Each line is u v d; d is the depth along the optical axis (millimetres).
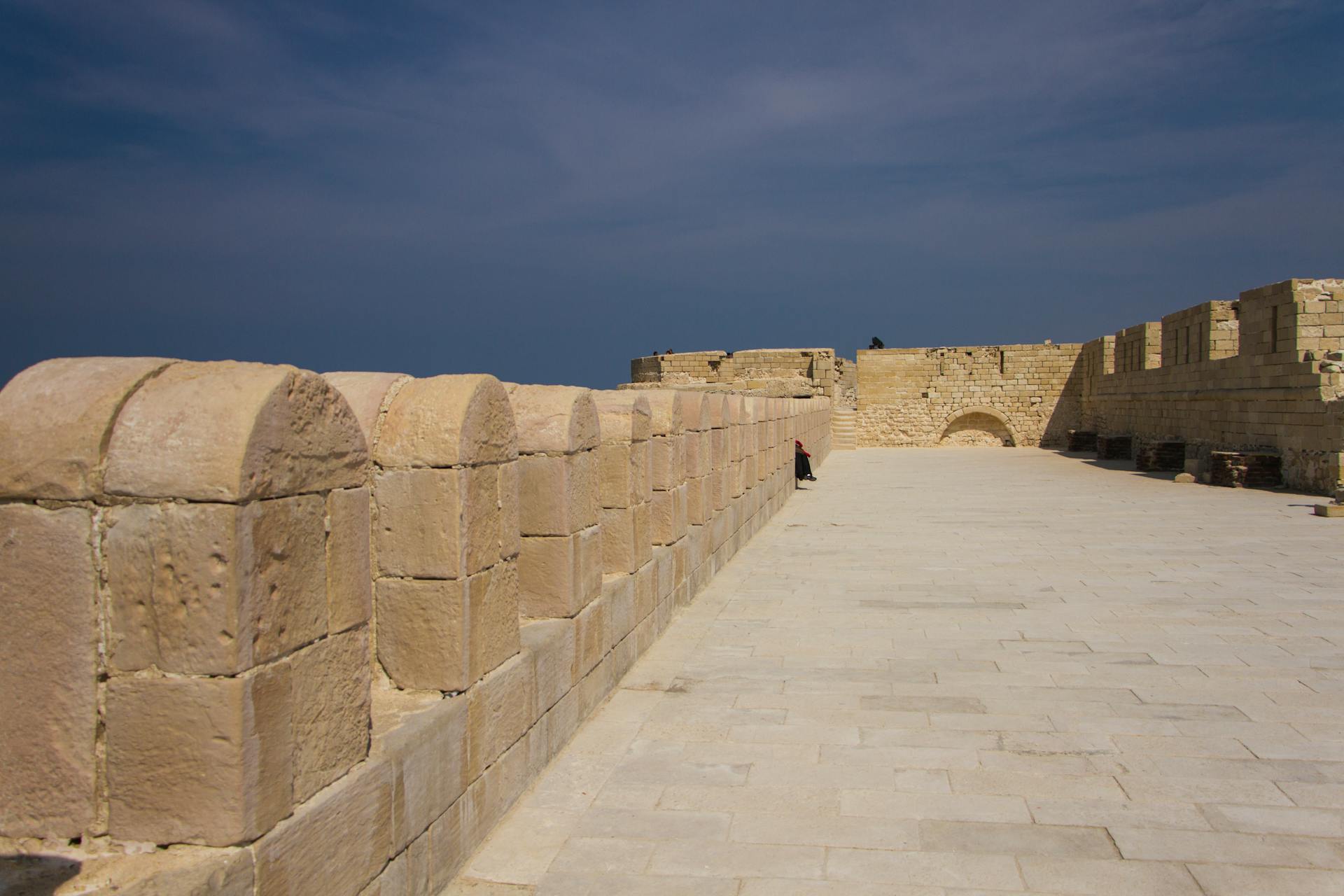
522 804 5188
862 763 5770
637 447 8055
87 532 2979
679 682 7445
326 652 3441
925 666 7816
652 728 6398
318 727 3393
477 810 4660
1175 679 7324
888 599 10406
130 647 2977
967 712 6676
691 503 10742
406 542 4535
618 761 5812
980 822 4969
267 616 3094
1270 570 11492
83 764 3020
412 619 4555
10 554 3016
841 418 40906
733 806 5172
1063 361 41969
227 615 2922
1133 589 10633
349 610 3607
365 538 3723
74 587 2986
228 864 2906
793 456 22328
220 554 2910
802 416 25406
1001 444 43062
